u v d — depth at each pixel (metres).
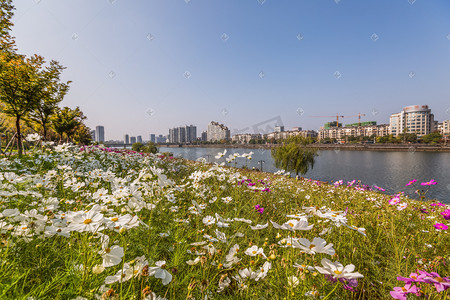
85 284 1.07
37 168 3.68
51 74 10.50
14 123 12.45
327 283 1.32
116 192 1.76
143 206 1.84
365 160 43.00
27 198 2.04
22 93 9.45
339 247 1.92
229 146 65.94
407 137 96.50
